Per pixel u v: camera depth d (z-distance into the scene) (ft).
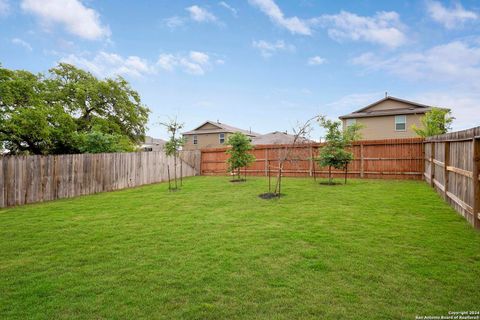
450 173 22.31
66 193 32.48
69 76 66.03
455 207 20.54
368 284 10.01
